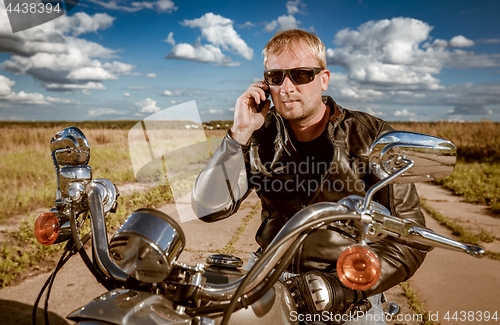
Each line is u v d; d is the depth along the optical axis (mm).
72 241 1461
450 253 5156
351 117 1896
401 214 1678
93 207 1336
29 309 3271
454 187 10047
